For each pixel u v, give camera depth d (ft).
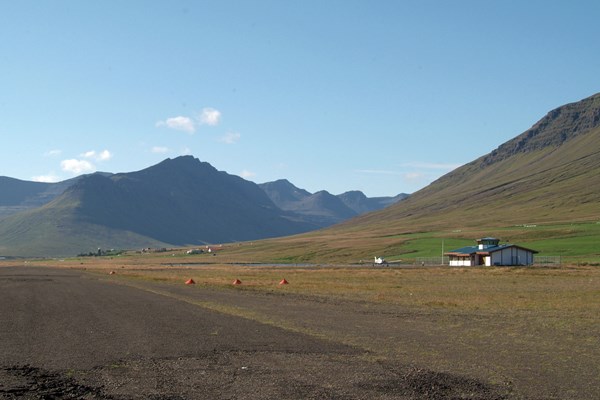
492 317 105.09
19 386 52.49
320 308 122.11
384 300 141.90
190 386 52.60
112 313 111.55
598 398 48.96
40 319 102.22
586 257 421.59
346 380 54.85
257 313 111.55
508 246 395.55
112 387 52.26
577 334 84.64
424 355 67.92
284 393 50.01
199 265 527.40
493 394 49.88
